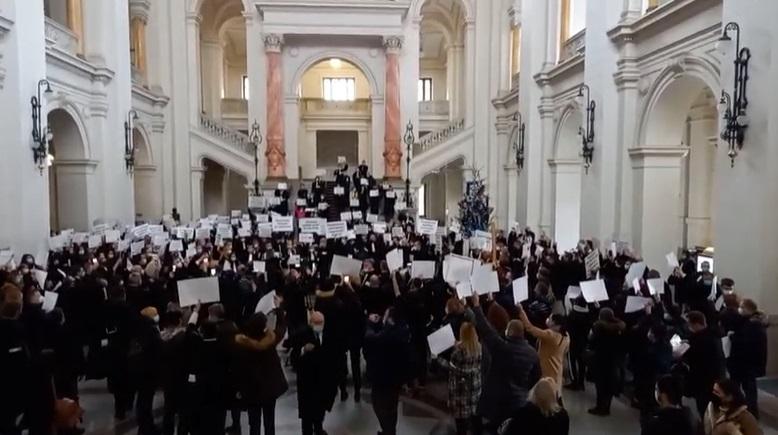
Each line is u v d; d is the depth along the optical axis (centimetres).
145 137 2414
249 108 2614
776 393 817
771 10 859
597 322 785
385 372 647
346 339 791
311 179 2995
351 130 3341
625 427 740
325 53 2647
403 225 2012
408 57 2647
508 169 2541
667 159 1341
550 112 1958
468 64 2659
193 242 1415
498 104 2577
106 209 1853
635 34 1350
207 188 3108
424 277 996
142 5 2427
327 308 788
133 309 764
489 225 1928
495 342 567
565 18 1905
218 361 584
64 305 855
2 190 1283
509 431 416
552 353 661
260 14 2580
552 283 1139
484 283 763
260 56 2602
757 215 885
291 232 1841
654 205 1350
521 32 2116
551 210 1966
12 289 617
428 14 3184
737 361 695
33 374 572
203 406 578
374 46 2659
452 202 3450
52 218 2036
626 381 928
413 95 2655
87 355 958
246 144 2631
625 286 979
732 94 934
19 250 1290
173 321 657
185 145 2580
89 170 1778
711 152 1902
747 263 909
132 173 1980
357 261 945
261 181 2611
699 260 1733
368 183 2322
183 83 2567
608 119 1448
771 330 873
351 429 739
